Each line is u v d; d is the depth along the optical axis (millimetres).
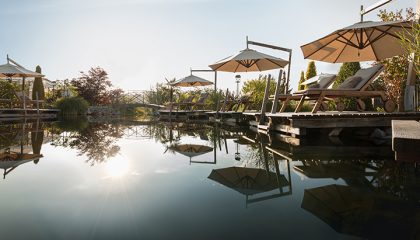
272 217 1151
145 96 20562
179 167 2193
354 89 4836
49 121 9523
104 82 19859
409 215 1150
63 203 1339
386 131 4047
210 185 1655
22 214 1200
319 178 1802
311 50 5645
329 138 3961
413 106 4914
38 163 2379
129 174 1953
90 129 6152
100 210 1241
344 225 1068
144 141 3982
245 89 10867
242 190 1555
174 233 1003
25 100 12656
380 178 1775
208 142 3820
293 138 4082
